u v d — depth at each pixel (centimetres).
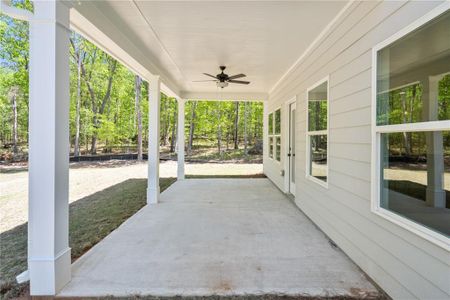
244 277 237
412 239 184
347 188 283
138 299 205
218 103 1723
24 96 1423
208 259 273
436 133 176
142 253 288
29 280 229
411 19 189
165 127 1914
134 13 303
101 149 1856
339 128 305
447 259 155
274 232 358
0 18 1284
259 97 870
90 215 449
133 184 777
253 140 1912
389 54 218
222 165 1348
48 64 209
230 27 340
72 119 1589
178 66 536
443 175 170
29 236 210
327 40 343
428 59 182
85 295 210
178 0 273
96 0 272
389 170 217
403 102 203
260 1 274
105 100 1598
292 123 584
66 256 225
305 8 288
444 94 173
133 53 406
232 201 541
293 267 256
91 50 1570
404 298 191
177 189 671
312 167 416
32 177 209
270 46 411
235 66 534
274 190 659
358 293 213
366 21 247
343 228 293
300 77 473
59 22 212
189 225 387
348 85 283
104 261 268
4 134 1534
